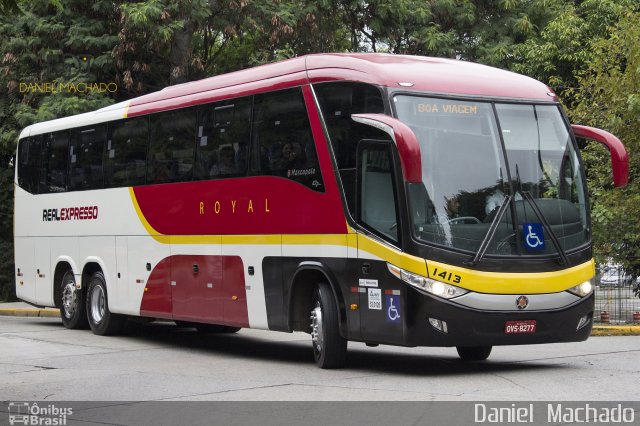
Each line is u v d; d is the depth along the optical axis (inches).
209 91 698.8
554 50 1196.5
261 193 633.6
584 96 940.0
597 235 893.8
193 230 706.2
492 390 477.7
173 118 739.4
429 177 530.9
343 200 564.7
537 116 566.9
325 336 576.1
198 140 705.0
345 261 563.5
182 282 721.6
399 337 527.8
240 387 509.7
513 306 528.7
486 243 529.0
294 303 605.6
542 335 538.0
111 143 824.3
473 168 540.4
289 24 1175.0
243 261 651.5
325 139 578.6
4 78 1184.2
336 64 580.7
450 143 540.1
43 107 1130.7
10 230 1391.5
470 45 1300.4
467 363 605.0
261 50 1229.7
